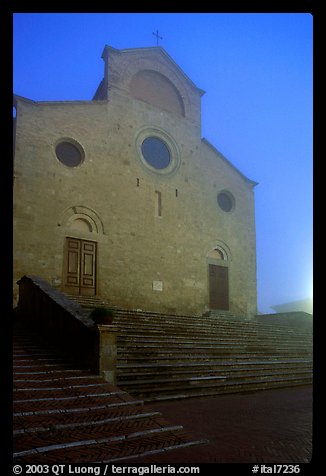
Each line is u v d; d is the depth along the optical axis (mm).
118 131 24375
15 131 20453
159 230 24766
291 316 26375
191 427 7539
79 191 21812
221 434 7133
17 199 19578
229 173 30266
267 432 7367
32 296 14211
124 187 23766
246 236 30094
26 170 20188
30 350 11375
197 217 27125
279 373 14727
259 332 20594
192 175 27609
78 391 8562
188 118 28609
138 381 10500
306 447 6414
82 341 10695
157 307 23500
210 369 13062
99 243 21984
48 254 19969
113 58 25469
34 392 8109
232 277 28234
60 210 20906
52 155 21297
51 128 21609
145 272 23484
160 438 6590
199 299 25703
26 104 21016
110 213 22766
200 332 17156
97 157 22984
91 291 21125
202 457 5809
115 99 24781
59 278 20031
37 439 6008
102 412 7574
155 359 12469
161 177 25812
